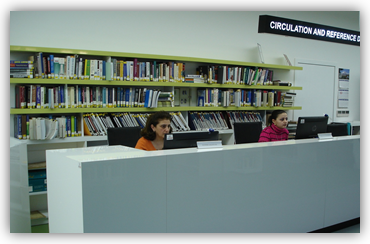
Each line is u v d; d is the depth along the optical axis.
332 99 6.34
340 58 6.42
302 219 2.49
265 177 2.22
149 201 1.72
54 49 3.32
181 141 2.15
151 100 3.95
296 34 3.48
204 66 4.52
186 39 4.58
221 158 1.99
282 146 2.31
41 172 3.33
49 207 2.09
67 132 3.50
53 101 3.35
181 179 1.83
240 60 5.13
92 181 1.55
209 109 4.50
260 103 4.98
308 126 3.11
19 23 3.40
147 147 2.64
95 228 1.56
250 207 2.15
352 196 2.89
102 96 3.69
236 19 5.06
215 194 1.98
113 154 1.79
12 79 3.15
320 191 2.61
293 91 5.75
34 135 3.21
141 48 4.19
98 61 3.61
